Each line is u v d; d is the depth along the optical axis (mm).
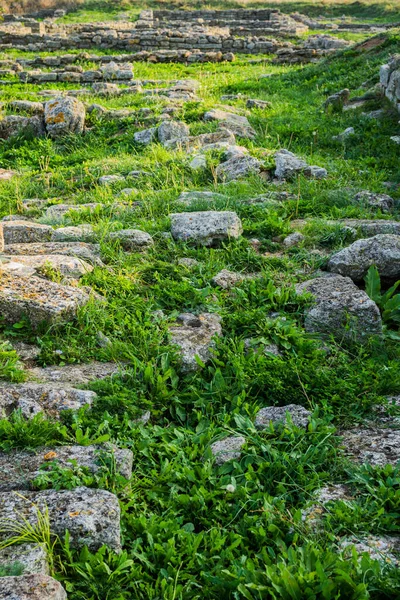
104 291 5727
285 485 3826
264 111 13797
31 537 3203
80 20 33219
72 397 4301
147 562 3271
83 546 3246
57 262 5922
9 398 4188
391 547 3371
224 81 18047
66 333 5105
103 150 12047
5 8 35906
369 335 5297
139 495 3732
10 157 12242
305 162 9516
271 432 4199
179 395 4629
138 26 30062
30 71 19844
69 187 9906
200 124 12242
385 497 3660
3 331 5051
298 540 3436
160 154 10586
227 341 5203
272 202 7906
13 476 3627
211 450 4047
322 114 13141
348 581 2990
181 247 6652
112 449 3826
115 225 7188
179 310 5605
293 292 5742
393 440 4195
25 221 7828
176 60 22328
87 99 15906
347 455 4090
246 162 9312
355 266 6090
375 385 4750
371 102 13156
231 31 27906
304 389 4637
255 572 3146
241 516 3650
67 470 3623
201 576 3223
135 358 4730
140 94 16047
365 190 8672
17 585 2844
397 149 10891
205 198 7984
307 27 30391
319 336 5348
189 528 3527
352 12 35938
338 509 3562
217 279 6004
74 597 3062
